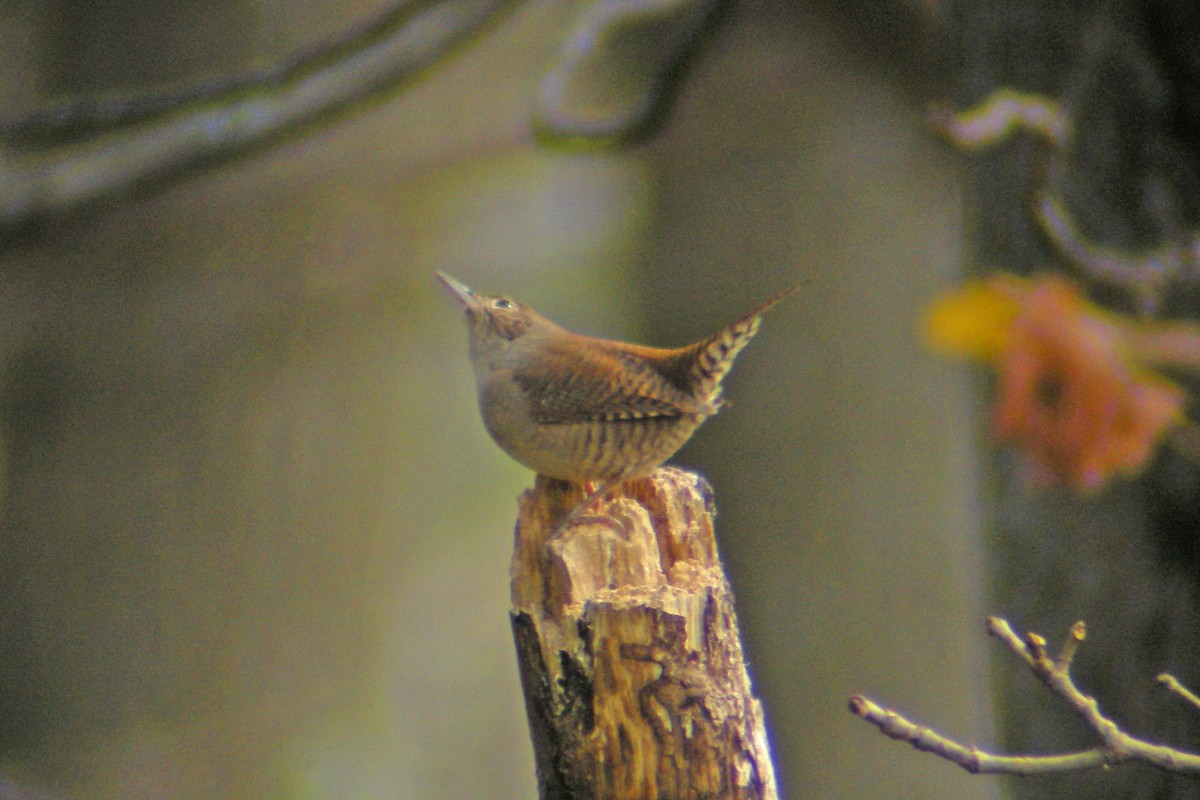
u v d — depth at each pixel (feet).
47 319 19.31
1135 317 16.39
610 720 16.08
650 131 16.97
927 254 16.97
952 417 16.94
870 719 16.01
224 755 19.39
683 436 16.33
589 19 16.98
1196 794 16.48
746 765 16.08
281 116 16.78
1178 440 16.34
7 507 19.40
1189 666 16.49
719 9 16.92
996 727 16.62
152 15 19.35
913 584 16.96
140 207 19.01
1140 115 16.49
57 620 19.39
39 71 19.34
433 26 16.78
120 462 19.51
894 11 16.99
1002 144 16.53
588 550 16.15
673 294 17.28
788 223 17.12
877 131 17.04
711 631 16.11
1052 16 16.52
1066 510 16.53
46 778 18.80
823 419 17.04
